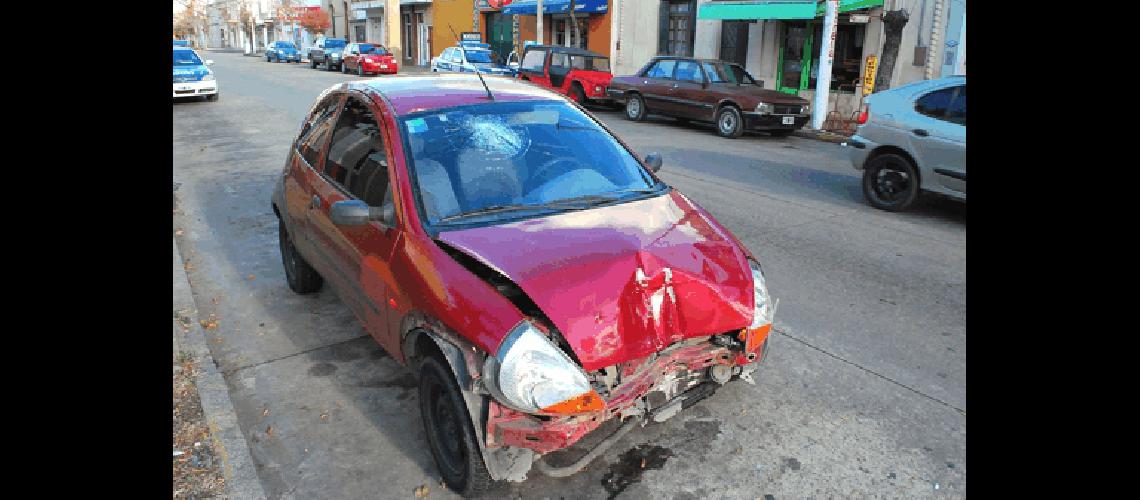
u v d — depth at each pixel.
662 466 3.44
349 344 4.78
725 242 3.62
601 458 3.49
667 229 3.54
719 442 3.64
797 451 3.57
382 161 3.87
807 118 15.12
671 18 22.86
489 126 4.05
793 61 19.91
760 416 3.87
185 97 20.16
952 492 3.26
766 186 9.87
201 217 7.97
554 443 2.86
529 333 2.84
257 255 6.64
